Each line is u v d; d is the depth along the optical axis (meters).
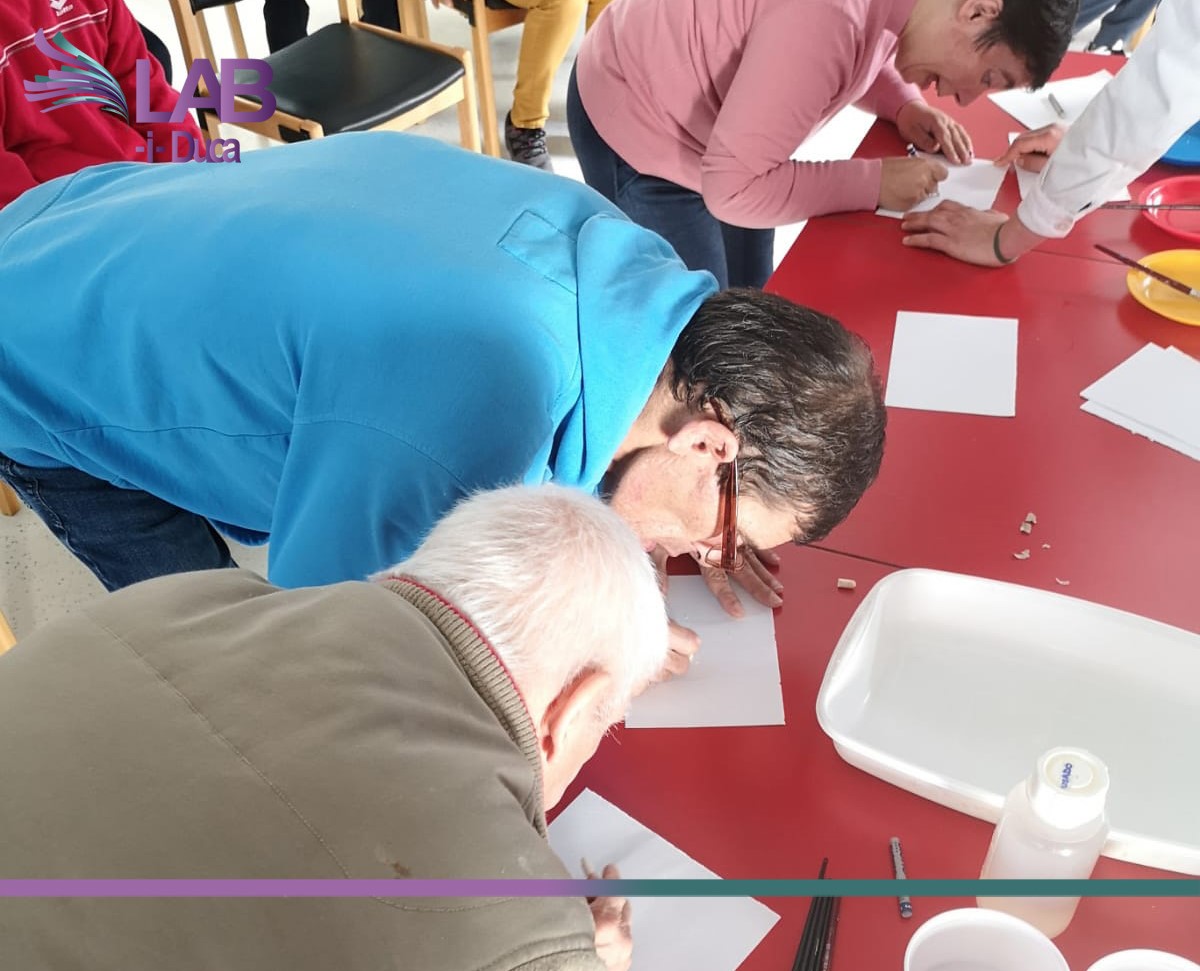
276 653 0.62
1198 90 1.22
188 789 0.56
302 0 3.20
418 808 0.55
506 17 2.88
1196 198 1.67
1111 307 1.48
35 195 1.17
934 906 0.84
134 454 1.16
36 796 0.57
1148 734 0.94
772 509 0.88
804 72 1.40
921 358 1.40
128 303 0.99
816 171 1.63
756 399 0.84
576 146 1.83
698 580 1.14
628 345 0.85
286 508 0.90
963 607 1.03
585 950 0.57
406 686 0.60
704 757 0.96
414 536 0.84
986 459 1.26
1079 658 1.00
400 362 0.83
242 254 0.93
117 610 0.67
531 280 0.86
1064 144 1.38
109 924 0.54
